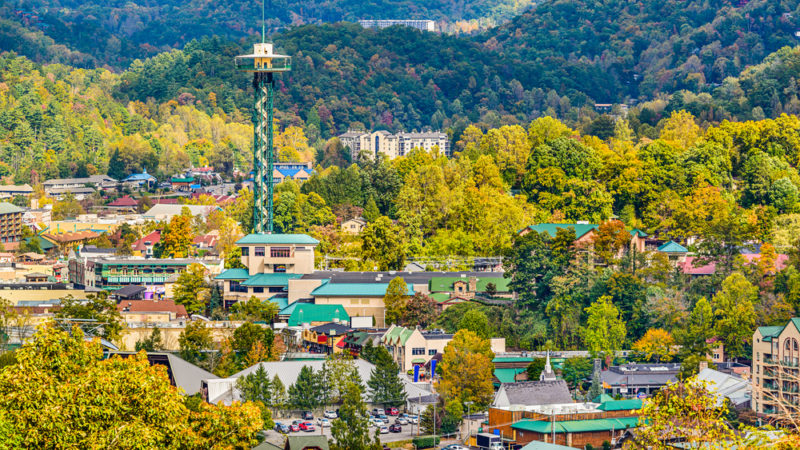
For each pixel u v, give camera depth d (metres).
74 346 186.12
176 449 178.88
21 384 170.88
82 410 169.25
